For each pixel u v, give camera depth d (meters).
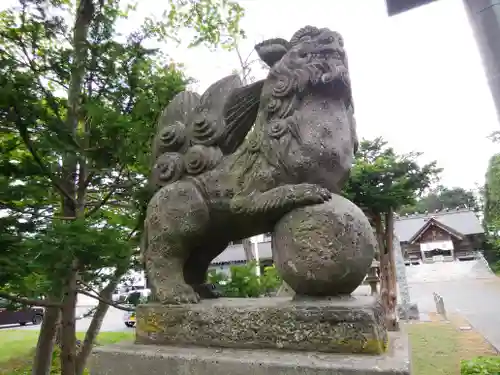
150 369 1.35
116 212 3.82
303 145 1.41
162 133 1.74
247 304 1.42
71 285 2.83
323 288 1.30
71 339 3.17
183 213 1.55
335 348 1.19
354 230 1.29
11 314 11.95
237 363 1.20
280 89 1.50
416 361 4.69
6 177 2.42
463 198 31.56
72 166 2.89
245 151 1.58
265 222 1.49
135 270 3.07
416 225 23.89
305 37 1.57
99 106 2.70
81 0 3.35
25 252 2.21
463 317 8.23
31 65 2.96
